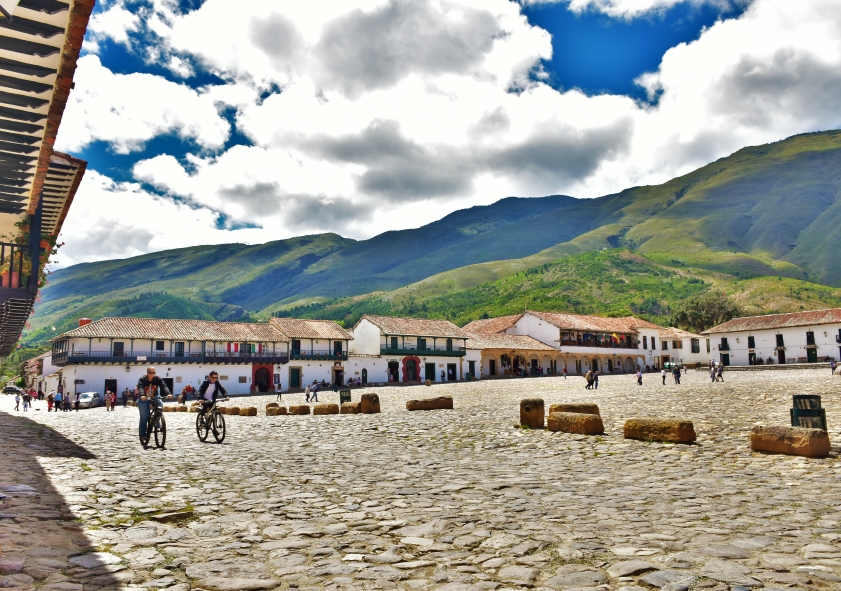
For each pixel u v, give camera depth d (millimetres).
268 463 10734
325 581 4488
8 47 6793
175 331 62875
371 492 7918
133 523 6238
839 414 16250
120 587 4305
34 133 8477
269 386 67875
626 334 95312
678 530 5781
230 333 66250
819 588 4184
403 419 19562
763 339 82875
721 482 8312
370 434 15602
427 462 10648
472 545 5387
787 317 82312
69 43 6875
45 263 17188
